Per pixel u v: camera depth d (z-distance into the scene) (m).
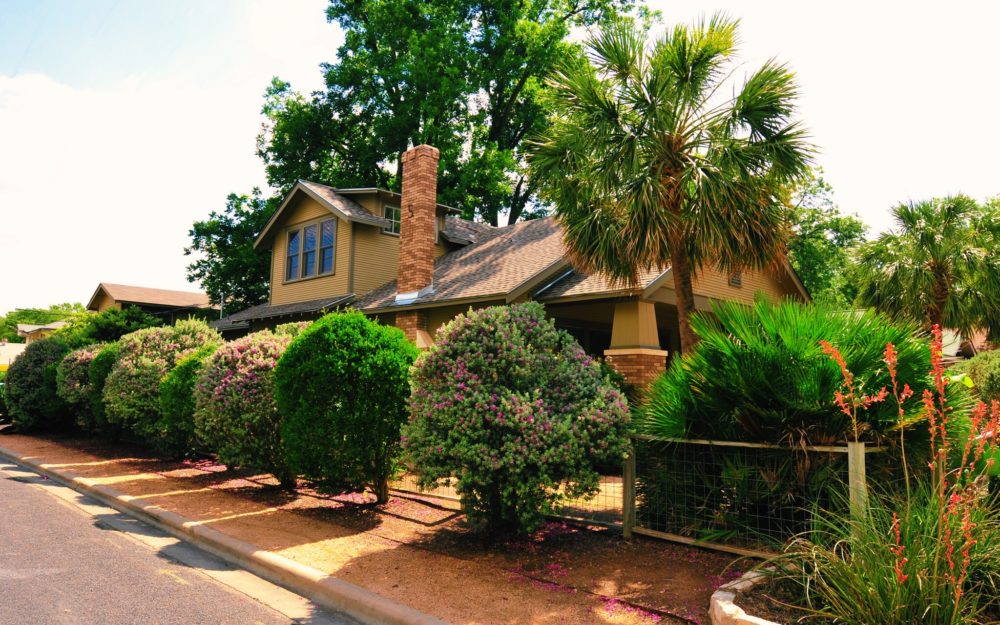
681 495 5.68
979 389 9.07
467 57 26.92
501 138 31.97
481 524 6.03
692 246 9.38
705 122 9.06
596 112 8.83
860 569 3.59
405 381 7.45
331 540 6.05
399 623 4.11
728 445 5.32
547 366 5.94
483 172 27.52
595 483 5.48
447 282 15.48
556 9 30.98
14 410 14.94
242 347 8.86
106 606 4.42
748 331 5.39
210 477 9.73
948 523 3.48
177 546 6.12
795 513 5.05
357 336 7.43
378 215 19.19
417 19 27.19
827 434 4.96
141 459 11.48
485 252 17.30
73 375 13.62
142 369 11.25
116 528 6.73
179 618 4.23
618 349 11.93
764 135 8.81
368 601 4.36
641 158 8.78
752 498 5.23
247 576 5.26
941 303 15.08
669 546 5.62
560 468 5.41
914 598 3.34
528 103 30.48
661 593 4.48
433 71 26.02
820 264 27.50
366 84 28.22
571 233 9.69
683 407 5.57
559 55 27.39
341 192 19.25
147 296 37.00
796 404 4.85
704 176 8.31
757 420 5.21
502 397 5.50
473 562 5.33
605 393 5.82
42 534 6.35
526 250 15.42
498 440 5.48
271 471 8.57
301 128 27.94
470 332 5.91
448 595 4.50
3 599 4.50
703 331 5.70
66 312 87.88
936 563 3.29
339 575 4.93
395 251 19.52
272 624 4.18
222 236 29.36
